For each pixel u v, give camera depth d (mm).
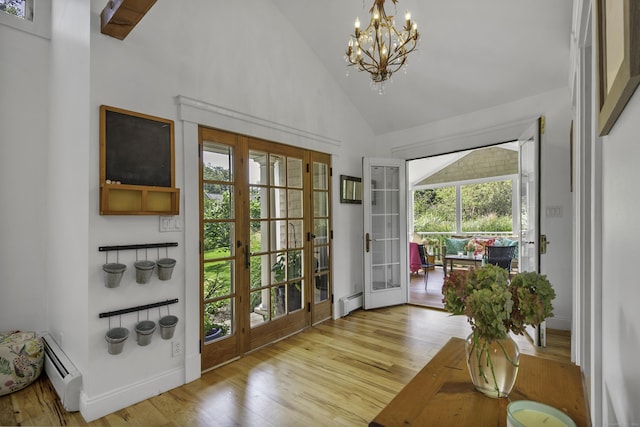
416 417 904
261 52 3139
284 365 2734
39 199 2789
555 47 2908
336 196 4070
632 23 433
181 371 2432
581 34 1669
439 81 3670
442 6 2879
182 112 2457
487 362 975
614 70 600
